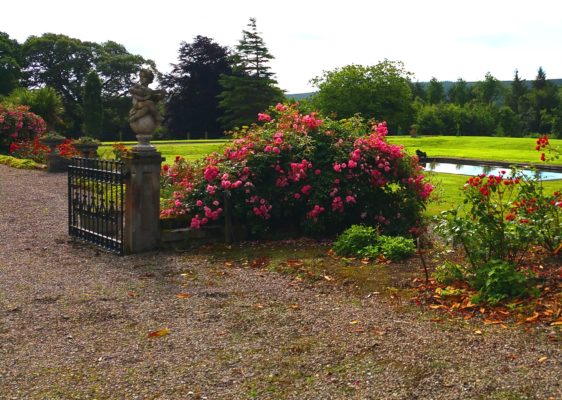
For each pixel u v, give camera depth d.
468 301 4.47
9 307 4.77
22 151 20.66
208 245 7.14
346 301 4.74
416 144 39.84
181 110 54.59
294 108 8.55
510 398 2.94
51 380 3.34
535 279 4.66
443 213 5.20
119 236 7.32
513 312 4.19
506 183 5.60
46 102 27.58
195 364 3.54
